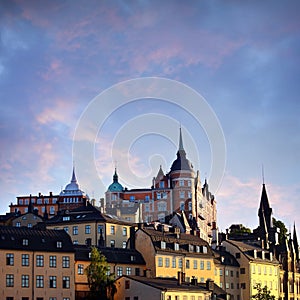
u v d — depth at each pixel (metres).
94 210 193.88
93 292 149.62
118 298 152.50
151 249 171.38
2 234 146.38
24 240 147.38
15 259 144.50
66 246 152.38
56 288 148.75
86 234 185.50
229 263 197.50
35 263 147.00
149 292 148.38
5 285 142.38
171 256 174.50
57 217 196.75
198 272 182.25
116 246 187.00
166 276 172.00
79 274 156.00
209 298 162.75
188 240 185.50
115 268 164.00
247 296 199.12
